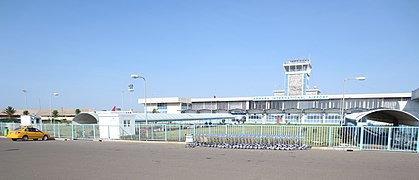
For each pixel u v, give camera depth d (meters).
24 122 31.62
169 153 13.66
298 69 88.94
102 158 12.09
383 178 8.36
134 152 14.06
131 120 24.72
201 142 17.11
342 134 16.53
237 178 8.32
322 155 12.88
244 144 16.22
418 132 13.91
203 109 83.56
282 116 71.06
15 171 9.38
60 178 8.36
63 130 24.70
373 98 62.72
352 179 8.21
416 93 43.09
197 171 9.30
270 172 9.12
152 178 8.32
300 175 8.71
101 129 23.42
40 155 13.09
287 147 15.08
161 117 41.62
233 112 78.00
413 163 10.77
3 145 18.05
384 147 15.03
